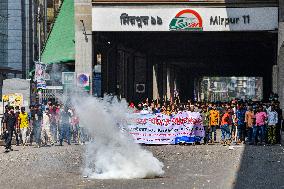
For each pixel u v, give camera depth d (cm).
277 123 5238
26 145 5331
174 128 5272
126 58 10800
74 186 2525
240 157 3956
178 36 9338
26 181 2717
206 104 5391
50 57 7950
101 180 2753
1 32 11375
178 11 6956
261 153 4272
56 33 8162
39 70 5959
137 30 7000
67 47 7925
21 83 6138
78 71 7062
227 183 2542
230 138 5222
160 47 11081
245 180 2653
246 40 9569
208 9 6912
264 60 14062
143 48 11106
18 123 5353
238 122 5388
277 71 6875
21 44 11644
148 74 11744
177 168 3262
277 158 3869
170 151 4484
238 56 12812
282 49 6794
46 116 5328
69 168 3328
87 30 7044
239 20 6869
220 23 6906
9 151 4622
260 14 6825
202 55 12606
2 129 5581
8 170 3234
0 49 11362
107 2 7000
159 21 6981
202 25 6919
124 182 2662
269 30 6831
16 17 11612
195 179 2730
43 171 3173
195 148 4803
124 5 6994
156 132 5247
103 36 8012
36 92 6831
